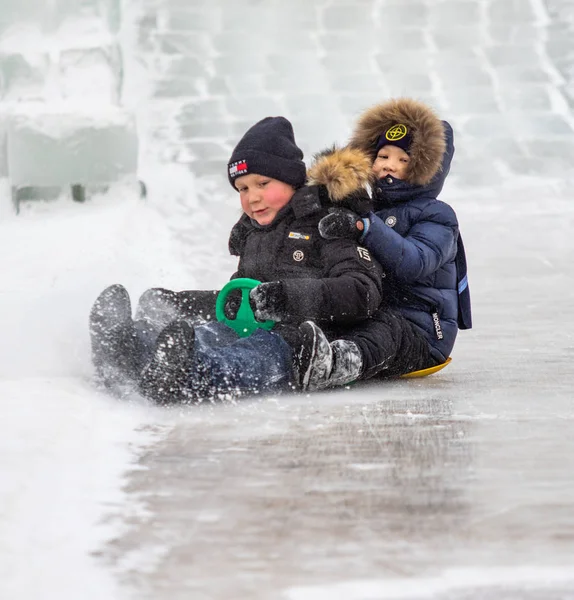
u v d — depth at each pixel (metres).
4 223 33.66
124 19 50.94
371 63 50.72
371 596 7.87
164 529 9.15
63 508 9.47
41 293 20.97
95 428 12.35
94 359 14.33
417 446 12.12
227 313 16.41
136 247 30.22
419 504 9.93
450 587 8.04
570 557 8.62
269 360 14.63
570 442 12.32
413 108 17.42
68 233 31.19
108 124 36.69
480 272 30.97
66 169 36.09
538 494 10.24
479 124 48.22
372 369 15.71
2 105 38.03
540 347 20.27
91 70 39.81
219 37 50.94
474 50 51.88
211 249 32.94
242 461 11.36
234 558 8.53
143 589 7.91
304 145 45.91
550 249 34.34
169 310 16.94
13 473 10.11
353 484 10.55
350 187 16.02
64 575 8.04
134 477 10.66
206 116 47.38
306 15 52.22
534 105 49.53
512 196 43.16
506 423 13.38
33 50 39.91
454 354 19.62
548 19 53.53
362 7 52.69
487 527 9.30
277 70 49.97
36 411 12.59
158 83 48.94
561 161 46.38
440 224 17.08
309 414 13.82
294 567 8.38
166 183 41.03
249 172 16.33
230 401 14.36
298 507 9.81
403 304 17.12
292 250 16.17
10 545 8.49
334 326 16.08
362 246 16.06
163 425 13.00
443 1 53.19
